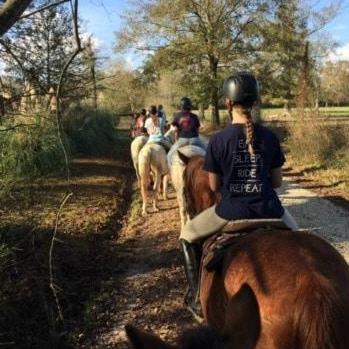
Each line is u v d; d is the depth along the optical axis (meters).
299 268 3.02
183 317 6.88
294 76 35.19
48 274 8.23
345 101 41.03
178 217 12.20
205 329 2.86
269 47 35.19
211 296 3.61
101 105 30.62
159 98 42.62
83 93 7.48
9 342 6.38
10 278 7.96
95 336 6.52
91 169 20.02
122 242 10.48
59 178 16.36
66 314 7.16
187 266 4.31
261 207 3.80
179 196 9.80
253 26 35.19
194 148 9.70
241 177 3.84
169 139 13.70
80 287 8.07
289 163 19.69
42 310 7.24
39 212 11.97
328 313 2.80
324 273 2.98
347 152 17.88
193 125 10.30
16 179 10.20
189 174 7.15
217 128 35.50
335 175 16.81
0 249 7.55
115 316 7.03
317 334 2.78
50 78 5.82
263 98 36.81
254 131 3.82
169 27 36.59
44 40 8.94
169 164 10.12
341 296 2.88
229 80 3.92
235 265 3.35
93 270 8.82
